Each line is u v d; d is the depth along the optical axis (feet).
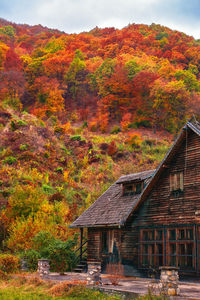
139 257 68.69
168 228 63.41
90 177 173.68
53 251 81.15
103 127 282.97
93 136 243.81
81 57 414.21
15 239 93.04
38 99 341.00
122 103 320.70
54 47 451.53
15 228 97.14
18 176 147.54
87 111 319.88
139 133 270.46
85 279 59.11
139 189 78.43
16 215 107.55
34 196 113.09
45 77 357.41
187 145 63.05
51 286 53.93
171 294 39.88
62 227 105.40
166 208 64.69
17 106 321.73
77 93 363.97
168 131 292.81
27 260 78.02
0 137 180.14
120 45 431.84
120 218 72.23
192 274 57.31
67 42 473.26
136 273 68.69
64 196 139.33
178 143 63.67
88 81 374.43
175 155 65.00
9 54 392.88
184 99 298.56
